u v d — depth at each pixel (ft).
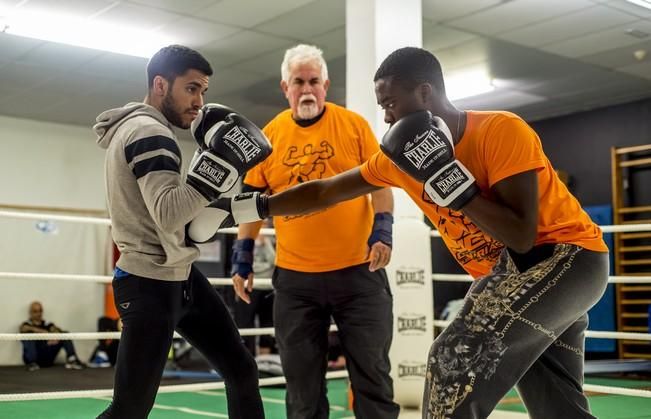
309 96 8.12
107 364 28.76
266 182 8.62
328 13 18.86
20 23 19.65
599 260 5.23
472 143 5.23
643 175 26.45
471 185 4.83
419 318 12.31
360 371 8.09
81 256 30.96
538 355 5.13
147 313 5.80
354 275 8.05
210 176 5.42
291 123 8.42
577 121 28.73
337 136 8.21
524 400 5.80
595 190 27.91
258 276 21.06
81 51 21.93
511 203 4.95
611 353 26.37
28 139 29.96
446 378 4.97
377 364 8.05
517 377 5.01
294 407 8.26
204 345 6.48
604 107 27.94
